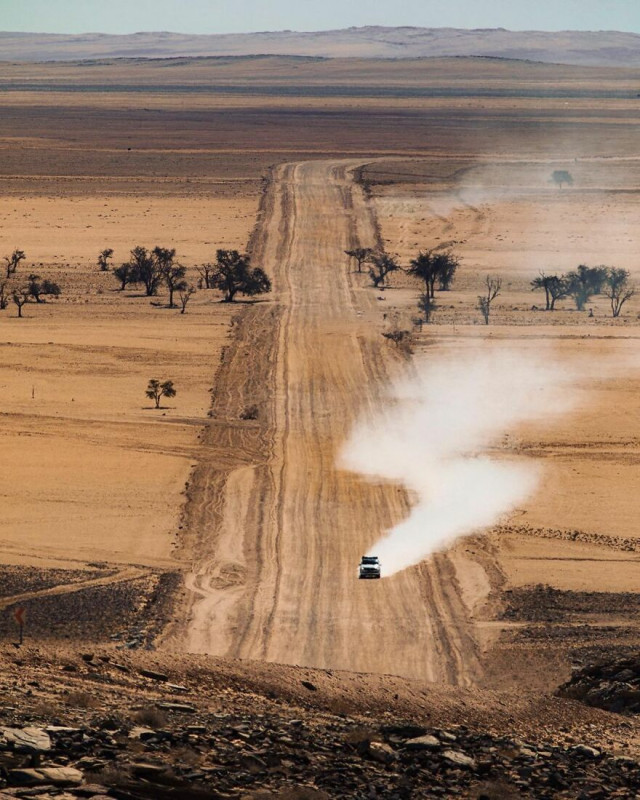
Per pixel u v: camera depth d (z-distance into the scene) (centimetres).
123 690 11006
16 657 11725
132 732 8888
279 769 8669
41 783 7481
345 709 11988
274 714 10881
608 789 9550
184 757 8444
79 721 9031
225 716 10206
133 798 7488
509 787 9156
